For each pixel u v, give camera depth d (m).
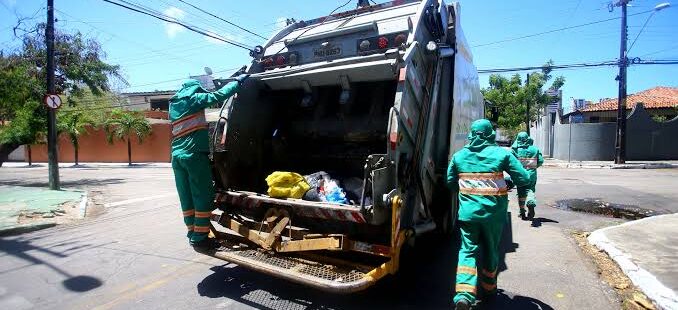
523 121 28.98
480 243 3.80
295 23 5.80
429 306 3.82
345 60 4.36
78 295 4.14
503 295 4.04
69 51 15.69
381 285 4.34
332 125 5.23
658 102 28.12
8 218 7.72
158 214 8.42
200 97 4.16
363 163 4.98
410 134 3.92
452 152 5.04
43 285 4.42
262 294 4.10
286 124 5.48
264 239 4.00
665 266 4.39
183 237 6.43
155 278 4.58
